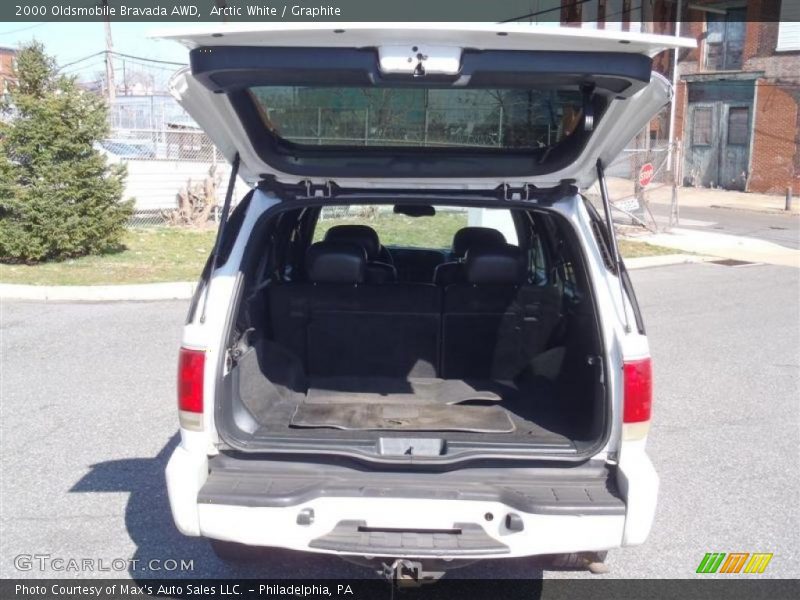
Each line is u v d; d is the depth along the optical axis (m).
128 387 6.77
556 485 3.17
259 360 3.72
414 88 3.10
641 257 14.93
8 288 10.45
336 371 4.25
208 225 17.22
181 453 3.18
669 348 8.48
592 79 2.87
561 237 4.05
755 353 8.30
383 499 3.05
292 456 3.20
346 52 2.80
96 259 12.93
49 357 7.68
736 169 29.64
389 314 4.16
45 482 4.91
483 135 3.38
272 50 2.79
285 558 4.05
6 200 12.05
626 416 3.10
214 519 3.08
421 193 3.54
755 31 28.42
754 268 14.20
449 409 3.81
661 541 4.30
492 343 4.20
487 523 3.06
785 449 5.65
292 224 4.54
